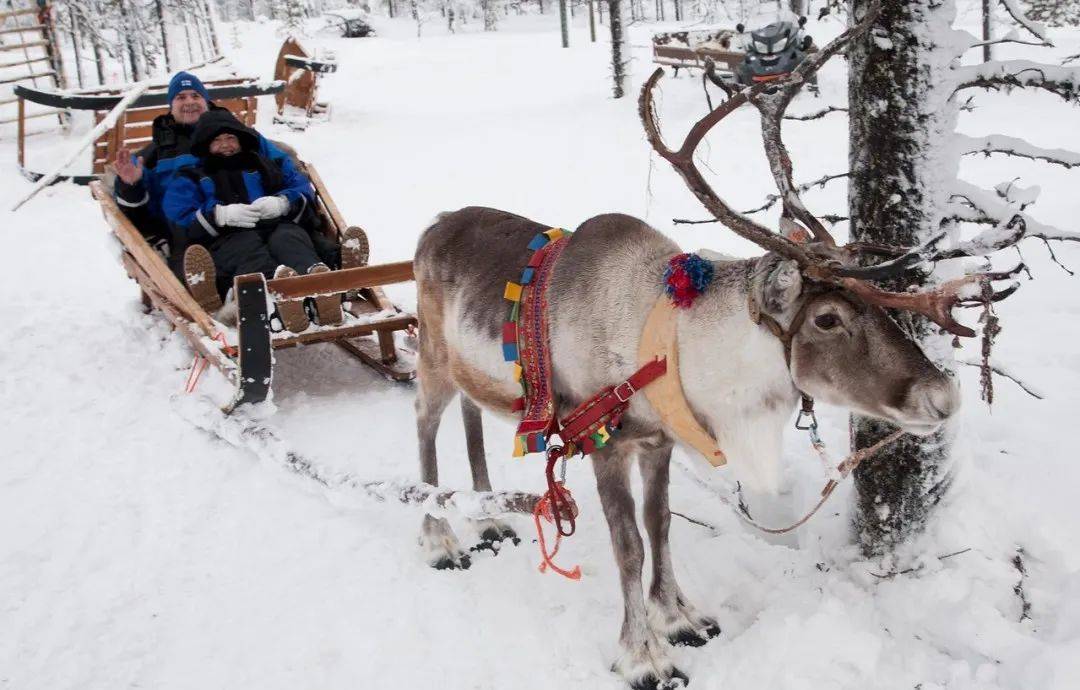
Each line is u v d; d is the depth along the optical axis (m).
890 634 3.27
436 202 10.53
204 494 4.64
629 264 3.17
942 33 3.18
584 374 3.24
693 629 3.46
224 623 3.64
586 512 4.41
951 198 3.31
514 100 17.20
